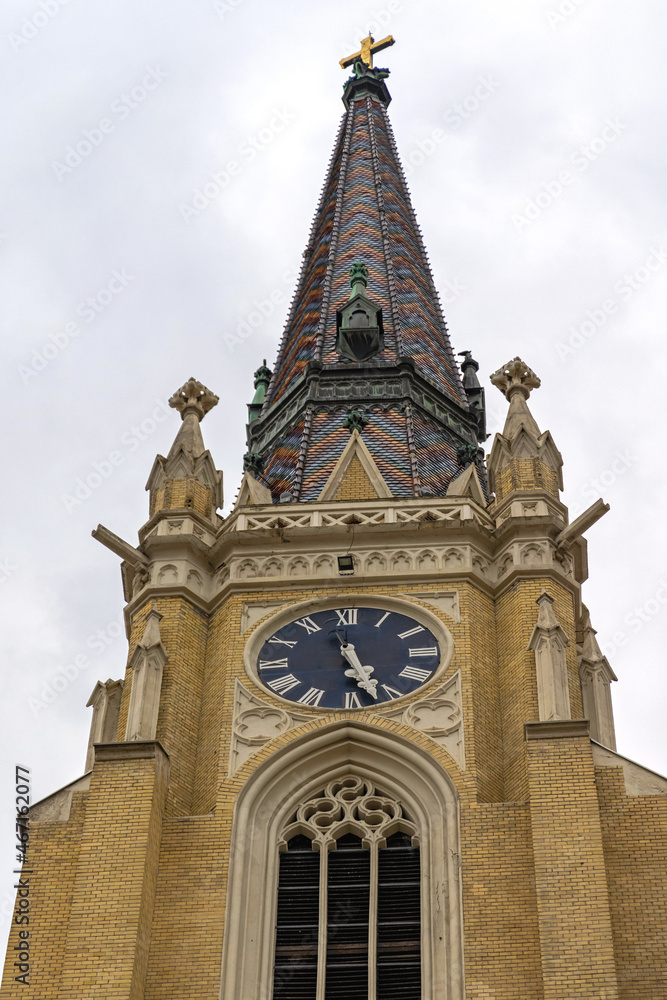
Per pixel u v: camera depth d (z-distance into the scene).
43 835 45.84
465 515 53.09
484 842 44.47
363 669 49.28
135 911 42.66
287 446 60.66
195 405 58.66
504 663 49.78
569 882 42.09
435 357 65.50
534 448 55.53
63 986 41.34
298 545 52.81
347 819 45.69
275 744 47.31
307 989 42.75
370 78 82.88
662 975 41.66
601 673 52.97
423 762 46.62
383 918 43.75
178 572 52.62
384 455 58.75
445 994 41.84
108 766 45.72
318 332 64.94
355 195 73.38
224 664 49.75
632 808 44.94
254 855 45.00
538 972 41.72
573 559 53.56
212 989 42.06
